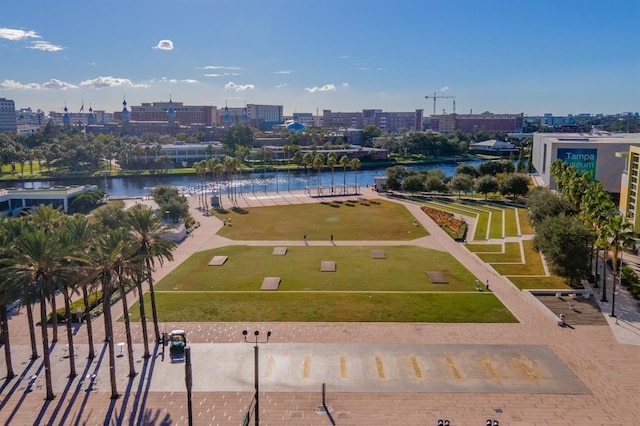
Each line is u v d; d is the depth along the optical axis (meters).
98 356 67.69
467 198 191.62
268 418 53.75
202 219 158.38
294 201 190.50
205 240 131.50
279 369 63.34
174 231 128.50
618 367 63.19
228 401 57.03
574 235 87.12
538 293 88.19
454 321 77.12
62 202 165.88
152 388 59.75
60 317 78.94
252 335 72.75
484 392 58.12
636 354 66.44
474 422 52.78
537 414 54.03
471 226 145.75
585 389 58.53
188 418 51.72
